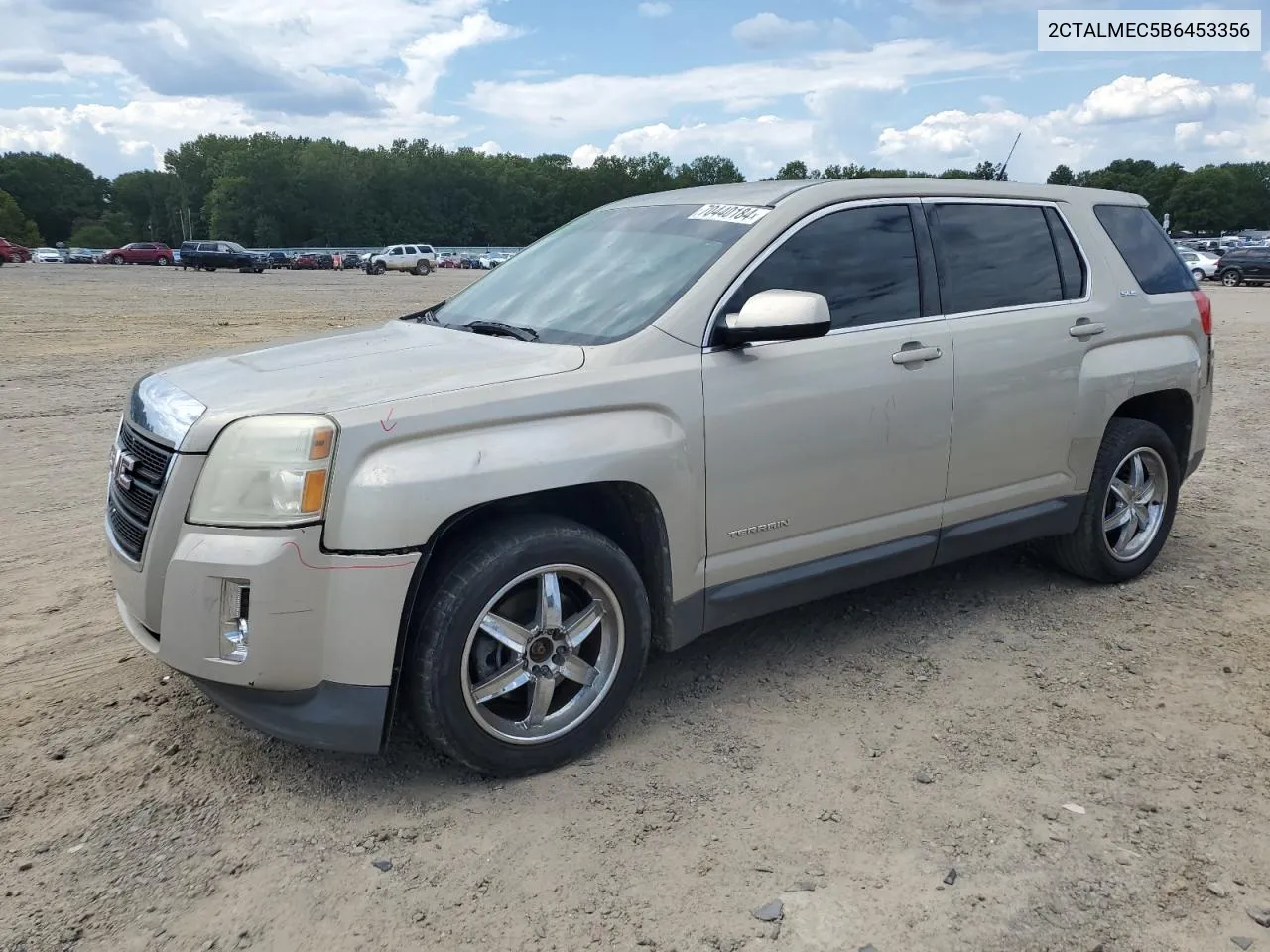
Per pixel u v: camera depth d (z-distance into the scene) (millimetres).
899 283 3988
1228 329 18688
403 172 122688
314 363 3375
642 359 3312
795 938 2461
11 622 4434
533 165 136875
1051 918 2535
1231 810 3006
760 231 3676
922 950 2422
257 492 2805
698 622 3549
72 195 146625
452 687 2990
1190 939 2469
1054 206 4645
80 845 2836
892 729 3504
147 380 3420
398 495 2834
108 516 3363
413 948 2439
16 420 9156
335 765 3271
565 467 3080
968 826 2916
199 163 134875
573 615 3309
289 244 118438
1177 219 133750
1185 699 3719
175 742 3393
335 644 2854
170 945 2449
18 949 2430
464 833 2902
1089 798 3062
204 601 2830
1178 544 5562
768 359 3557
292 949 2439
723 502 3490
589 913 2557
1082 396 4496
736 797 3080
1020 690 3797
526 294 4012
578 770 3254
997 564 5219
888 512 3961
